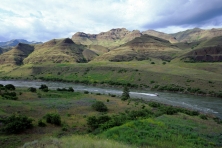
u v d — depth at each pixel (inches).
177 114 1487.5
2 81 5032.0
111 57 7436.0
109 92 3230.8
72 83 4618.6
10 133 872.9
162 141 641.6
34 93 2337.6
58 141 534.6
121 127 813.9
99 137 697.0
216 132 884.0
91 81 4532.5
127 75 4500.5
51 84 4350.4
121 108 1756.9
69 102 1851.6
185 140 681.6
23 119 962.1
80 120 1218.0
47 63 7273.6
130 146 544.7
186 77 3727.9
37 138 828.0
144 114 1321.4
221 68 4574.3
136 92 3275.1
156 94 3065.9
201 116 1530.5
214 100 2610.7
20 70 6363.2
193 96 2910.9
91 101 2003.0
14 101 1658.5
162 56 7436.0
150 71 4488.2
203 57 6072.8
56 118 1079.6
